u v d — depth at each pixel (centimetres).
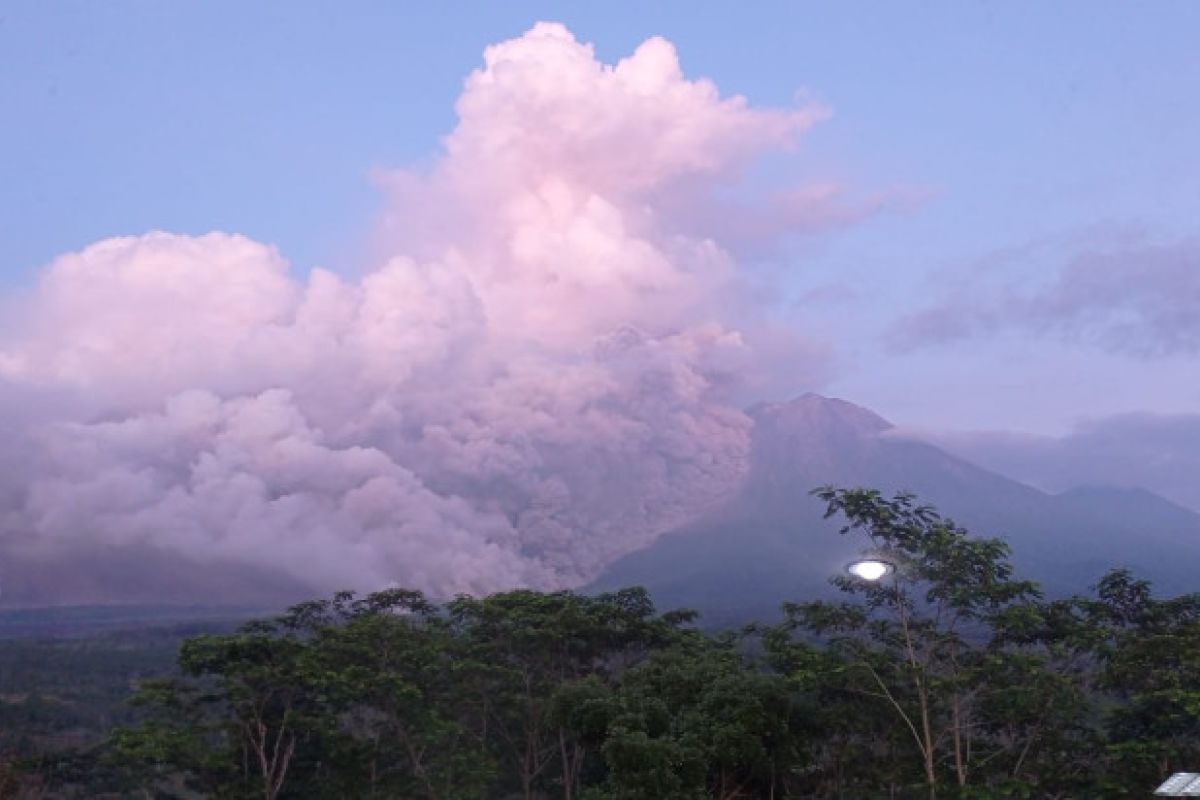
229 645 2895
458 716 3222
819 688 2677
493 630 3259
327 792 3017
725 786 2594
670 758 2392
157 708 3084
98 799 3362
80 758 3250
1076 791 2495
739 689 2617
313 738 3059
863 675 2602
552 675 3266
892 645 2683
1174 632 2534
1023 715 2553
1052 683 2466
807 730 2669
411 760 3112
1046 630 2638
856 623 2689
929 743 2545
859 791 2728
